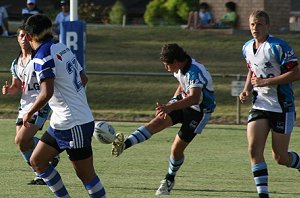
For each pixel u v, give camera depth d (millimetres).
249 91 26828
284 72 25875
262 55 25938
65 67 22219
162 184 28422
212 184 31047
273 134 26297
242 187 30297
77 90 22469
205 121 28375
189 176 33188
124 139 26906
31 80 27953
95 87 69000
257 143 25750
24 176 32406
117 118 60469
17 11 138250
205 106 28219
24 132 28547
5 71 57125
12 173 33250
